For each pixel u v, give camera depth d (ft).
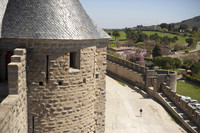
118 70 151.53
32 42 41.47
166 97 111.04
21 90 38.58
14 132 33.35
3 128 27.27
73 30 44.68
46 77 43.50
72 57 47.42
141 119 90.43
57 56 43.16
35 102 43.83
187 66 214.28
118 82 139.95
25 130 42.37
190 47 373.81
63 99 45.24
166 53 272.51
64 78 44.50
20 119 37.73
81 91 47.67
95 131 61.00
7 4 45.91
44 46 42.01
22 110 39.50
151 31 579.48
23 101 40.29
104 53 58.49
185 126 86.74
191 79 169.58
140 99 113.50
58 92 44.50
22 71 39.22
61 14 44.83
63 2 46.42
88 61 48.47
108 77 151.23
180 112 95.81
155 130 82.28
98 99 59.93
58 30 42.73
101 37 52.90
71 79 45.37
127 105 103.76
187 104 92.73
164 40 371.97
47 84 43.50
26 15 42.78
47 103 44.27
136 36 402.31
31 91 43.24
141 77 124.77
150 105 106.01
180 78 182.39
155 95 116.26
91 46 49.08
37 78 42.98
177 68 219.20
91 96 50.96
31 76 42.73
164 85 113.70
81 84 47.39
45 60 42.65
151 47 319.27
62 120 46.06
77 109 47.62
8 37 40.75
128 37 414.41
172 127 85.61
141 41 395.75
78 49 45.78
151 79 121.39
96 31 52.16
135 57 219.41
